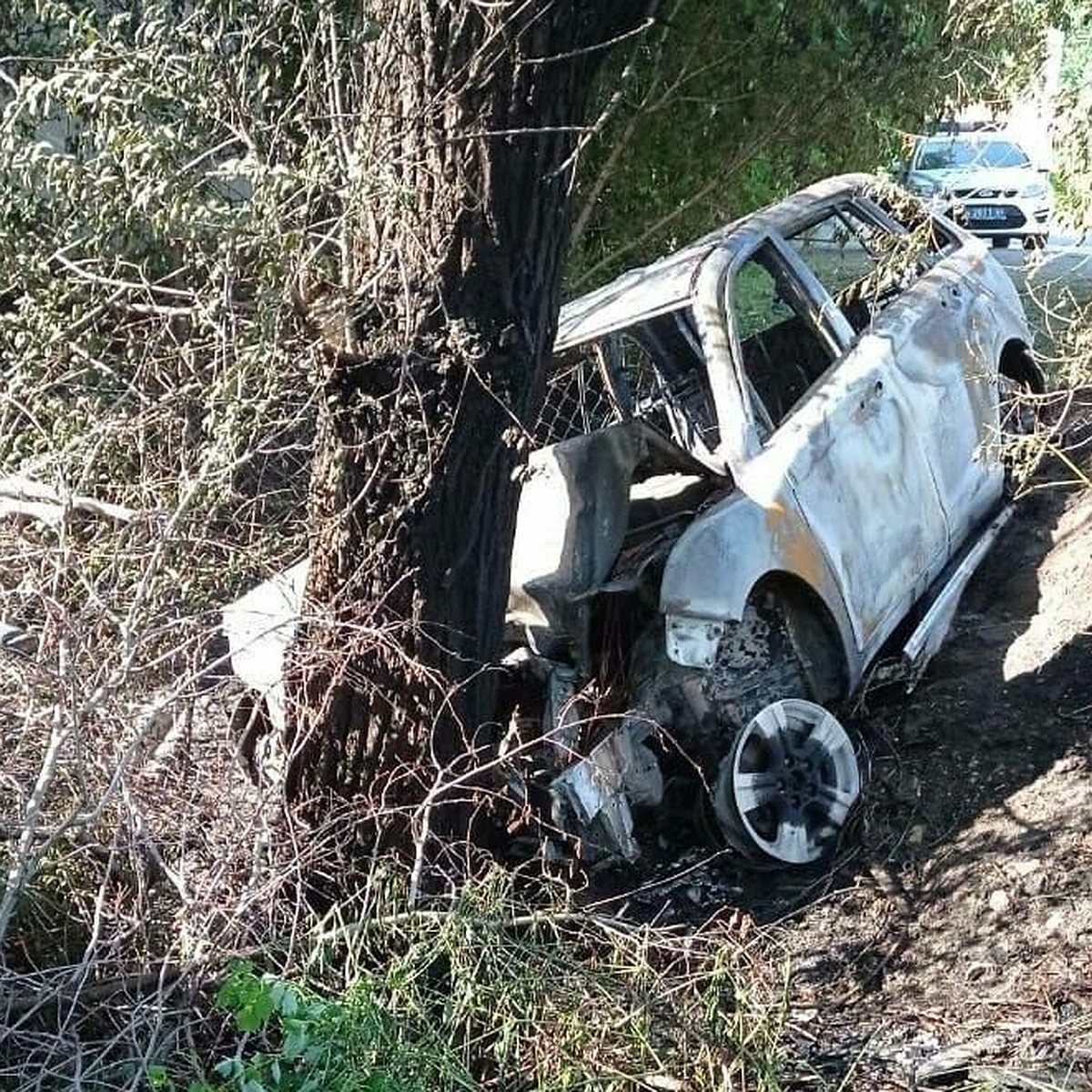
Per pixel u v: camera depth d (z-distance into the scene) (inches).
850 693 242.2
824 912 216.4
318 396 190.9
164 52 179.0
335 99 191.3
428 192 188.1
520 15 183.5
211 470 172.7
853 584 240.1
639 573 229.6
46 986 165.5
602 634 232.8
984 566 292.8
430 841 196.5
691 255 269.4
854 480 246.2
